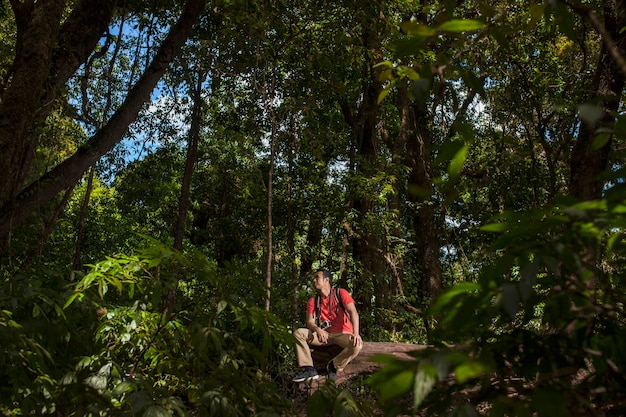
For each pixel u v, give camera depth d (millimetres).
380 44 12711
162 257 2959
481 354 1272
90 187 13000
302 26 11750
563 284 1644
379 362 1265
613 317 1627
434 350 1375
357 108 18531
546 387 1474
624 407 1521
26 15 7918
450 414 1397
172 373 3277
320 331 6492
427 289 19531
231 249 19516
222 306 2908
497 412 1374
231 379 2824
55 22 6535
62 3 6605
